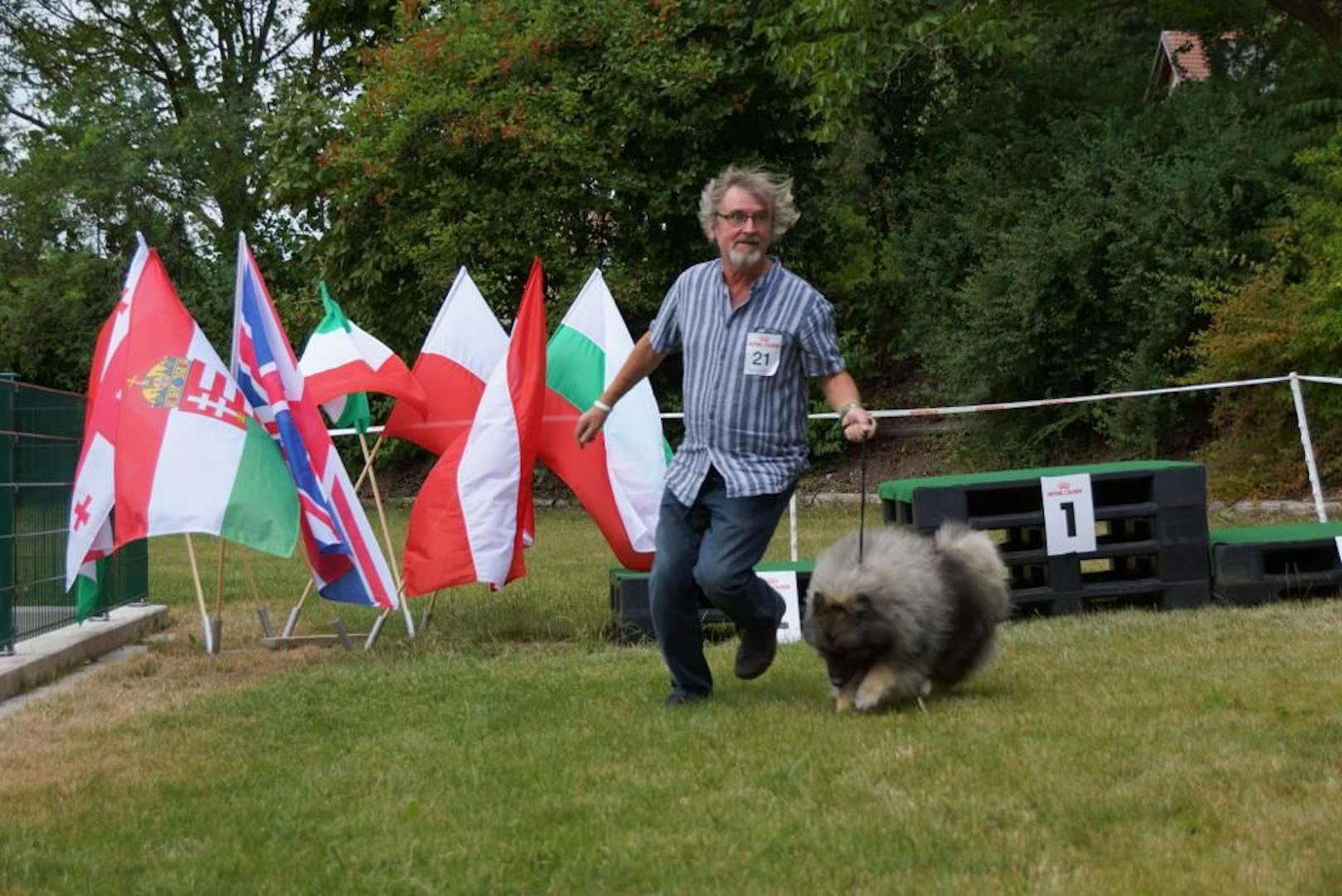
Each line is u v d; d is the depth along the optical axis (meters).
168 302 9.02
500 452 9.12
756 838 4.68
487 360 10.41
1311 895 3.88
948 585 6.64
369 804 5.32
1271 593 9.59
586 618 10.25
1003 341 20.14
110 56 33.59
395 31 25.20
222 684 8.31
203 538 19.27
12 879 4.54
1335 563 9.80
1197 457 19.00
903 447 23.58
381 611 11.02
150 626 10.70
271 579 13.91
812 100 18.25
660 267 22.20
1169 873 4.11
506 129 20.64
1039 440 20.78
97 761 6.27
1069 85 23.81
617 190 21.64
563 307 21.31
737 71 21.38
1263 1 21.81
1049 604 9.55
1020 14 19.53
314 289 23.55
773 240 6.43
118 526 8.65
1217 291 17.91
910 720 6.21
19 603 9.03
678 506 6.57
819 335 6.39
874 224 24.92
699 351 6.47
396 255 21.92
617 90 21.22
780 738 6.00
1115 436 19.67
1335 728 5.75
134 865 4.70
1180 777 5.10
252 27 33.41
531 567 13.82
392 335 22.62
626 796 5.26
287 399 9.04
